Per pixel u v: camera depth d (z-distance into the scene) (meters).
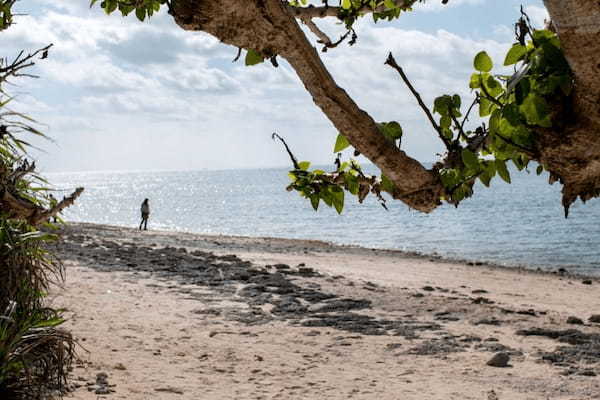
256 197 142.00
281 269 18.00
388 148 1.86
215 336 9.93
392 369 8.49
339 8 2.75
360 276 18.55
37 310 6.45
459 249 38.25
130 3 2.99
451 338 10.35
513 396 7.41
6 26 2.82
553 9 1.39
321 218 73.12
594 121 1.62
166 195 172.25
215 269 17.23
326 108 1.78
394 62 1.88
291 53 1.67
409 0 2.79
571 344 10.10
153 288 13.79
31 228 6.17
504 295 16.78
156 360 8.41
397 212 84.50
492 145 1.88
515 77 1.73
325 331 10.52
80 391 6.76
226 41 1.63
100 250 19.89
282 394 7.31
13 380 6.26
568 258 33.25
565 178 1.75
